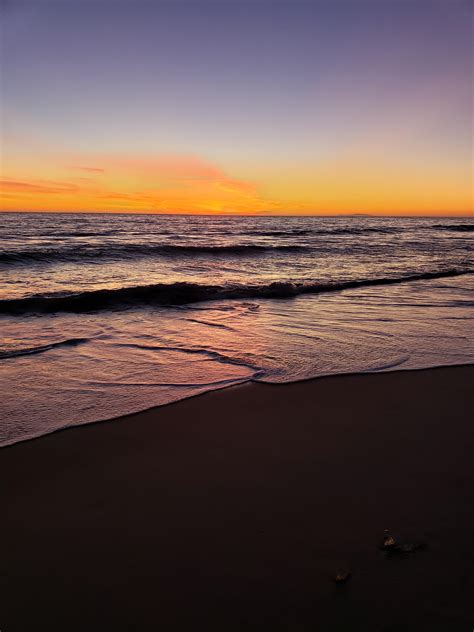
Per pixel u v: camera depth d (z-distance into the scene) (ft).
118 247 57.36
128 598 5.67
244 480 8.30
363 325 20.90
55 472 8.66
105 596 5.71
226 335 19.06
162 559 6.31
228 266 48.21
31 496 7.85
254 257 57.41
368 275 41.37
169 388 13.17
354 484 8.09
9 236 81.20
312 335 19.08
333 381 13.78
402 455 9.18
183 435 10.25
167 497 7.80
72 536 6.80
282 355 16.34
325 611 5.41
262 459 9.09
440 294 30.25
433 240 96.32
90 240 76.48
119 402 12.12
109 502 7.67
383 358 15.98
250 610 5.47
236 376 14.20
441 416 11.19
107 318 22.26
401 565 6.07
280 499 7.66
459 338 18.62
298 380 13.85
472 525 6.91
